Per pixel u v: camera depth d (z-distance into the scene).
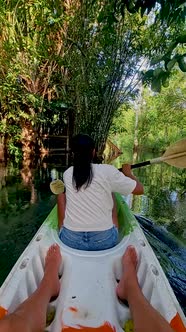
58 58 7.76
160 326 1.28
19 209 4.12
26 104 9.09
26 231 3.36
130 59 7.80
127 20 7.12
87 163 1.90
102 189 1.88
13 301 1.52
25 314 1.34
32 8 7.07
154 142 17.02
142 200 4.87
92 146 1.92
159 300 1.54
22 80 9.02
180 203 4.71
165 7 1.39
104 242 1.88
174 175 7.35
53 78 9.07
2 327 1.23
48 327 1.46
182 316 1.44
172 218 3.98
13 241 3.10
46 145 10.41
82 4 7.10
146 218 3.97
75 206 1.89
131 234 2.12
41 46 7.73
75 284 1.62
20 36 7.48
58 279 1.67
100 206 1.87
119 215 2.54
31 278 1.77
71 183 1.92
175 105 16.52
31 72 8.47
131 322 1.49
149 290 1.66
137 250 1.94
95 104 8.32
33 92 8.91
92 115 8.46
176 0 1.32
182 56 1.20
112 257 1.79
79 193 1.88
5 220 3.70
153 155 13.92
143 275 1.79
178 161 2.52
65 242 1.92
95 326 1.40
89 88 7.94
